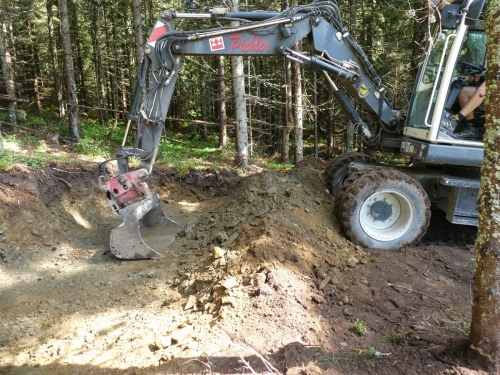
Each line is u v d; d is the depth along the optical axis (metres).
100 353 3.22
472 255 5.00
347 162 6.46
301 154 11.66
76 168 7.43
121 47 20.42
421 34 10.97
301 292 3.70
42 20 18.22
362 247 4.94
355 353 3.00
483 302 2.60
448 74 4.68
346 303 3.72
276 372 2.72
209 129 18.08
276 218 4.74
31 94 20.52
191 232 5.89
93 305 4.04
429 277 4.37
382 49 12.38
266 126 18.39
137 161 8.52
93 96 22.66
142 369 2.90
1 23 11.73
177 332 3.30
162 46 4.98
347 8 13.03
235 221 5.50
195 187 8.69
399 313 3.61
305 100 13.05
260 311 3.38
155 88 5.09
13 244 5.16
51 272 4.80
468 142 4.84
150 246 5.54
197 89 18.28
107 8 17.53
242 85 9.92
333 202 5.88
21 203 5.54
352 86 5.62
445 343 3.03
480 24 4.95
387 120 5.89
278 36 5.13
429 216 5.01
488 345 2.62
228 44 5.09
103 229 6.55
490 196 2.48
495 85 2.40
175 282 4.41
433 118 4.80
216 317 3.43
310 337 3.16
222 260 4.25
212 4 10.36
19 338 3.52
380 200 5.01
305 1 13.70
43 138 9.91
